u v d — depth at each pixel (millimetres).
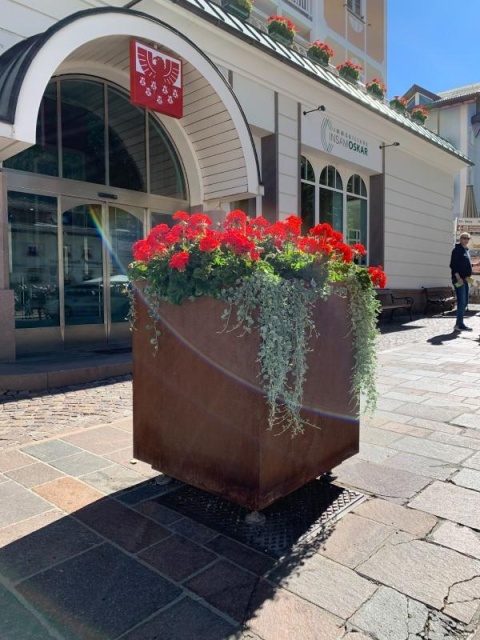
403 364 7305
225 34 9070
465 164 18438
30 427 4289
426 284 16891
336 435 3158
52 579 2193
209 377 2725
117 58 7621
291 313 2578
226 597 2078
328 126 12023
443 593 2090
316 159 12328
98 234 8266
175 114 7594
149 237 2986
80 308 8047
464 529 2605
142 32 6906
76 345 7977
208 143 8922
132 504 2900
